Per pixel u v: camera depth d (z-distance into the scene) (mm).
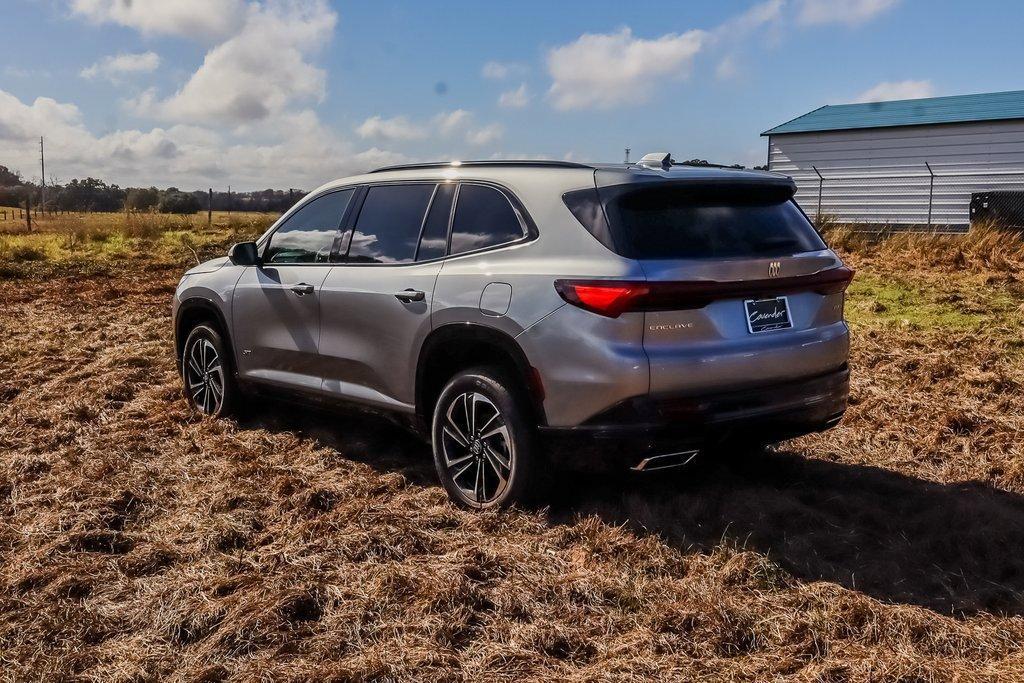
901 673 2738
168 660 2900
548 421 3871
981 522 3986
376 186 4973
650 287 3631
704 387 3775
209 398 6020
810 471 4789
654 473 4602
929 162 19844
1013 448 5195
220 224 26234
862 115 21312
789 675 2779
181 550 3787
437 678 2758
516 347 3941
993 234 14570
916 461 5027
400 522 4031
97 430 5656
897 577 3475
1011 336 8398
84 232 22688
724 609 3131
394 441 5391
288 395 5328
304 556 3682
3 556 3756
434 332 4305
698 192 4008
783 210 4262
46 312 11398
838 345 4250
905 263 13891
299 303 5113
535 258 3998
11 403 6488
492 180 4352
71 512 4195
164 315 10969
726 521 3986
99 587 3420
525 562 3590
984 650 2918
